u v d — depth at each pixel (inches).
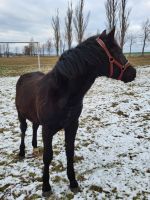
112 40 120.8
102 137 219.0
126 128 236.1
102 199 137.4
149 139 209.9
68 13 1173.1
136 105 298.0
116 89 426.0
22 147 186.5
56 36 1437.0
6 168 173.0
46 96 126.5
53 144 207.6
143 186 146.7
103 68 123.3
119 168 166.9
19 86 183.0
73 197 139.9
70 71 117.5
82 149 196.9
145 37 1914.4
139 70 705.0
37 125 189.6
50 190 144.3
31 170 168.4
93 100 346.6
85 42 121.8
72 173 144.6
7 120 277.7
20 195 143.6
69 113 126.8
